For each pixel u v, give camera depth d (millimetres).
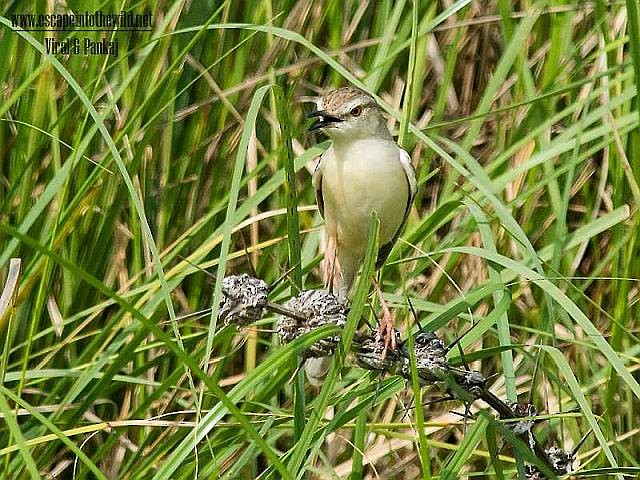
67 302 9852
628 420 10031
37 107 9727
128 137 9805
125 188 9945
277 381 8742
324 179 9211
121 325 9734
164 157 10219
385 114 11422
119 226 10109
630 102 10688
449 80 10789
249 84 10281
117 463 9641
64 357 9805
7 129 10023
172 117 10156
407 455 10414
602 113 9906
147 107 9977
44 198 8672
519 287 10320
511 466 9828
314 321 6391
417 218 10805
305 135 11117
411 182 9117
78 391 8539
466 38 11297
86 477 9617
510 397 7352
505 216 8148
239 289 6066
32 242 5117
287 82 10828
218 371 9516
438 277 10422
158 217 10242
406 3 11039
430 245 10727
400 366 6551
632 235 10125
